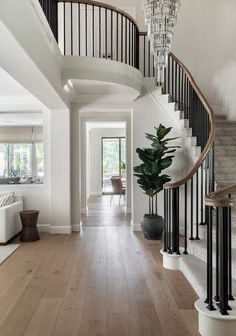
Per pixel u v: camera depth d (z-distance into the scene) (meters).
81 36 7.38
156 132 6.20
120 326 2.71
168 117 6.37
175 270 4.09
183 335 2.56
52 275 3.96
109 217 8.15
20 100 6.29
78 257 4.71
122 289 3.50
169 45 4.06
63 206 6.35
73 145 6.51
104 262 4.46
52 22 4.69
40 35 3.43
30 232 5.66
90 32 7.43
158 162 5.70
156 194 6.07
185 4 7.85
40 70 3.43
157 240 5.71
